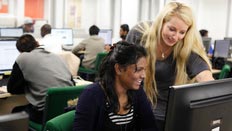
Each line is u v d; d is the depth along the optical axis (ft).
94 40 19.56
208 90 3.67
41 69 9.14
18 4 22.21
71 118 5.19
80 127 4.91
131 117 5.37
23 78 9.14
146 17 27.94
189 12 5.39
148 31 5.99
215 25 29.58
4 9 21.81
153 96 5.95
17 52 11.70
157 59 5.88
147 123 5.45
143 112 5.46
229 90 3.90
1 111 10.81
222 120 3.84
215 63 18.58
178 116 3.43
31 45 9.65
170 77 5.84
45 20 22.36
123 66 4.85
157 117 5.80
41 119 9.07
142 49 4.97
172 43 5.53
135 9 27.37
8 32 19.60
